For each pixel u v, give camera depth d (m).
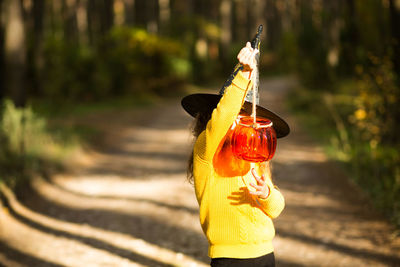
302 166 8.81
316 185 7.43
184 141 12.70
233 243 2.24
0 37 13.51
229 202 2.22
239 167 2.22
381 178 6.84
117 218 6.09
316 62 18.88
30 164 7.72
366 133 8.80
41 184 7.37
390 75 8.30
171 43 27.86
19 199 6.46
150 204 6.71
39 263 4.63
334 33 19.16
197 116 2.47
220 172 2.23
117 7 49.03
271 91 29.00
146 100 24.42
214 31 38.25
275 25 64.88
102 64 23.48
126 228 5.70
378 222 5.52
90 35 41.28
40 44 20.83
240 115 2.32
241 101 2.10
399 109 8.20
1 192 6.09
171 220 5.99
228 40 41.03
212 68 38.75
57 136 10.31
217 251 2.26
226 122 2.11
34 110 16.00
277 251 4.91
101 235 5.46
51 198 7.00
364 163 7.65
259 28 2.15
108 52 25.72
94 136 12.51
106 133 13.59
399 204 5.61
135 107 21.69
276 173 8.34
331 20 19.42
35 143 8.72
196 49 36.19
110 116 17.72
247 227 2.22
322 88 18.41
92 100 21.88
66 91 19.95
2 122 8.85
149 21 32.97
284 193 7.09
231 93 2.08
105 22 36.59
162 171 9.00
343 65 18.36
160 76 28.14
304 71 19.55
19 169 7.35
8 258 4.73
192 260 4.74
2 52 13.38
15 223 5.64
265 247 2.26
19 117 8.77
